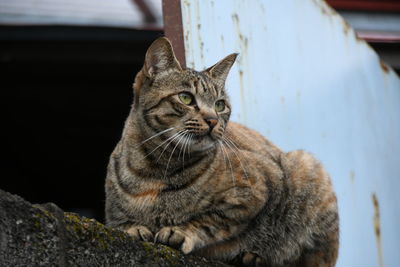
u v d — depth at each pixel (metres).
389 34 9.46
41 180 10.67
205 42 6.73
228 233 5.45
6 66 8.30
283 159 6.18
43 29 7.84
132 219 5.40
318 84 7.12
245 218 5.53
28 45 7.95
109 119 9.82
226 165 5.55
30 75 8.59
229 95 6.48
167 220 5.36
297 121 6.89
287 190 5.96
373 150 7.07
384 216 6.89
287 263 5.96
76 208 10.98
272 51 7.02
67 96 9.20
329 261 6.07
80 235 3.84
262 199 5.61
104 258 3.96
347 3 9.73
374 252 6.78
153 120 5.52
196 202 5.38
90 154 10.45
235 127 6.27
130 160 5.49
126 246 4.14
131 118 5.71
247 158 5.74
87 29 7.89
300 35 7.19
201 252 5.50
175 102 5.54
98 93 9.19
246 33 6.95
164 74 5.66
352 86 7.21
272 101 6.87
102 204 10.95
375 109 7.23
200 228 5.33
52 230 3.69
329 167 6.89
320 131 6.93
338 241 6.14
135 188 5.40
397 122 7.26
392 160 7.09
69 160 10.48
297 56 7.11
